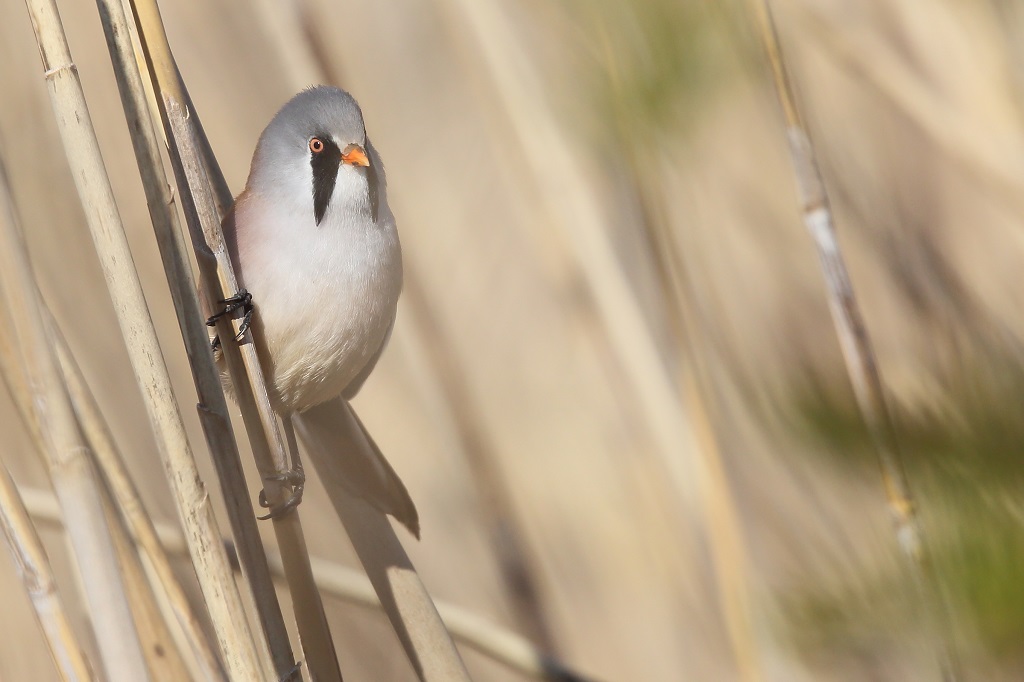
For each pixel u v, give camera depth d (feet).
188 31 14.23
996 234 13.92
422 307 14.10
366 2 14.43
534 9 13.99
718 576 13.83
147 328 13.55
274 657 13.57
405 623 13.69
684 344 13.87
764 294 14.06
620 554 14.17
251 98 14.21
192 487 13.55
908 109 13.88
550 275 14.07
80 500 13.48
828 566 13.62
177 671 13.60
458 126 14.38
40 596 13.50
